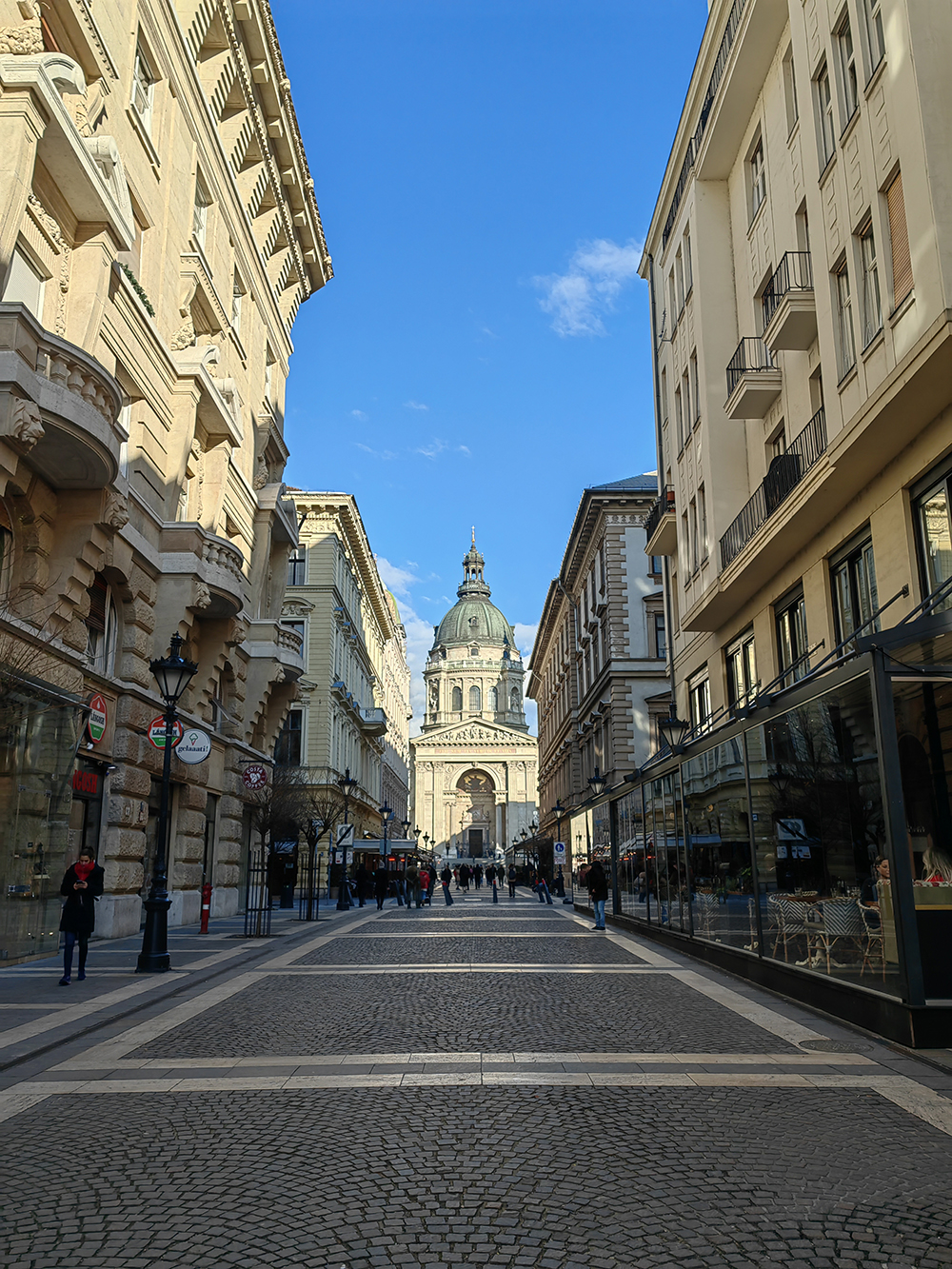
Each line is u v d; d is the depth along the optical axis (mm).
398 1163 5500
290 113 30219
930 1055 8094
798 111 16750
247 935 20203
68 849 17234
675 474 27250
